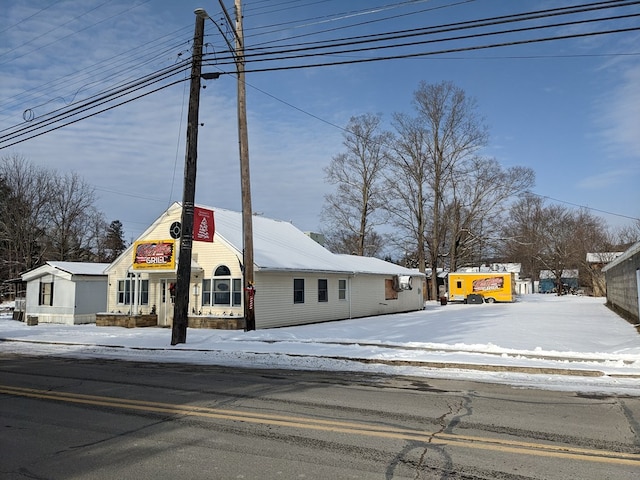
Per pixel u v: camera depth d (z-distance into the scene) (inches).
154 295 938.7
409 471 185.0
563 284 2871.6
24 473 185.6
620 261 884.6
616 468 188.2
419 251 1993.1
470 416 268.8
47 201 1998.0
